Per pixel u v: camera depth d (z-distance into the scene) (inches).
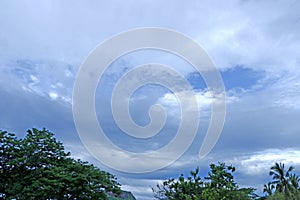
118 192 1254.3
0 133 1250.6
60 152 1296.8
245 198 1523.1
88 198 1187.9
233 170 1601.9
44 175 1181.1
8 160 1238.9
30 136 1289.4
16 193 1153.4
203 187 1552.7
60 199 1152.2
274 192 2068.2
